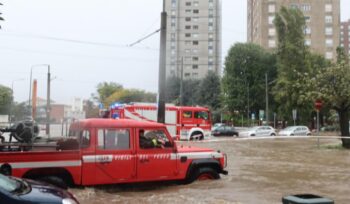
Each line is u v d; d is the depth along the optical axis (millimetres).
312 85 28750
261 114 60625
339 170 14438
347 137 25266
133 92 108812
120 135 9742
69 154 9141
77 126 9766
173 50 138500
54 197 5410
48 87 43031
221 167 10953
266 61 71812
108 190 9688
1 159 8492
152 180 9938
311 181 11891
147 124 10070
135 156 9781
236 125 72438
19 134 10352
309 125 64188
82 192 9117
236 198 9148
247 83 71562
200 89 88688
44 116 43781
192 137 33094
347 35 157875
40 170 8820
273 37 100188
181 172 10352
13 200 5078
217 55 138250
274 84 70000
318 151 22844
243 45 72312
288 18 63031
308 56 62500
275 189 10453
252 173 13422
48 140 10297
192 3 138625
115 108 32469
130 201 8680
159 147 10141
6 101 81375
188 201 8742
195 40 138500
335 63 28672
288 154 20844
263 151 22672
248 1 131000
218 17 138750
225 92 73312
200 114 33438
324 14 99938
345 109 26938
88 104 100562
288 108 61812
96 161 9375
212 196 9297
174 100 88250
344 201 9195
